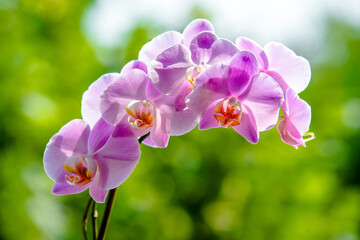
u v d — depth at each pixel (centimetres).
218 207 156
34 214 129
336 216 166
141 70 81
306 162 159
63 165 83
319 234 159
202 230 156
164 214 150
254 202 154
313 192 155
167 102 82
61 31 158
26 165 135
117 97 81
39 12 153
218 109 81
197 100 80
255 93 81
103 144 82
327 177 166
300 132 83
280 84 85
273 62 85
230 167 154
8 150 134
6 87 136
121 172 82
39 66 145
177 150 151
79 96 150
